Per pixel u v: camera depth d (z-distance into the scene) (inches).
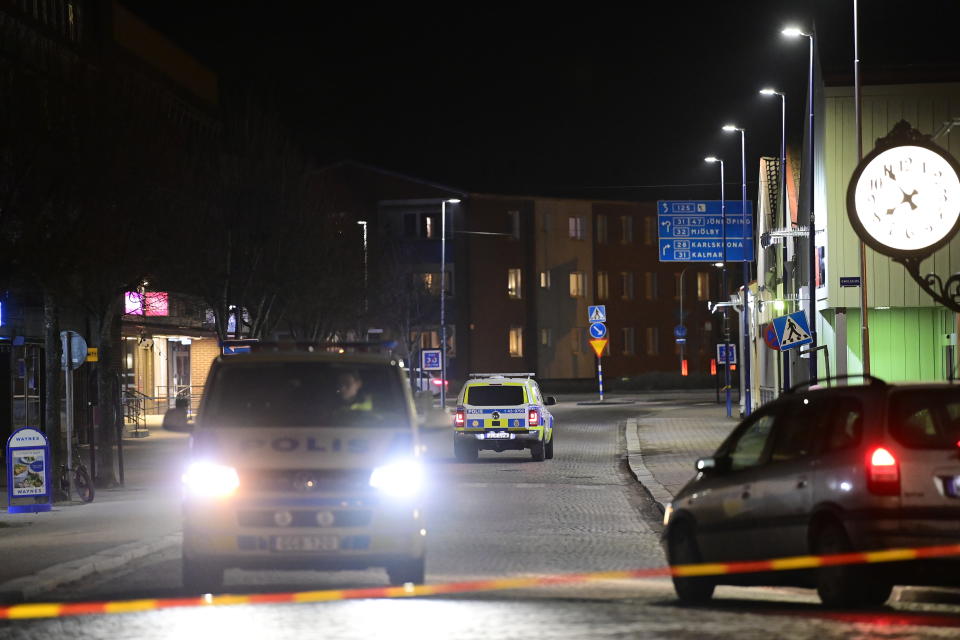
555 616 860.6
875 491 842.8
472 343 6909.5
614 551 1288.1
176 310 4101.9
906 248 1395.2
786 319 2353.6
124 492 2048.5
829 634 763.4
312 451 962.7
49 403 1935.3
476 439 2625.5
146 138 2170.3
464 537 1411.2
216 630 820.6
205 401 1008.2
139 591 1034.1
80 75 2031.3
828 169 2805.1
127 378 4291.3
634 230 7687.0
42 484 1747.0
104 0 3405.5
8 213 1833.2
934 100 2802.7
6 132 1828.2
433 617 858.8
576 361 7367.1
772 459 935.7
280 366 1023.0
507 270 7076.8
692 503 997.2
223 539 945.5
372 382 1026.7
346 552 949.8
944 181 1393.9
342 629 815.1
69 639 802.2
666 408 4859.7
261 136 3484.3
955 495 837.8
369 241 6840.6
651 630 794.8
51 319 1955.0
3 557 1238.9
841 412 892.6
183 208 2568.9
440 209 6894.7
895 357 2832.2
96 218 1951.3
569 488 2054.6
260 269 3385.8
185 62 4045.3
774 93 3400.6
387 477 960.9
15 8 2780.5
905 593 970.1
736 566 950.4
